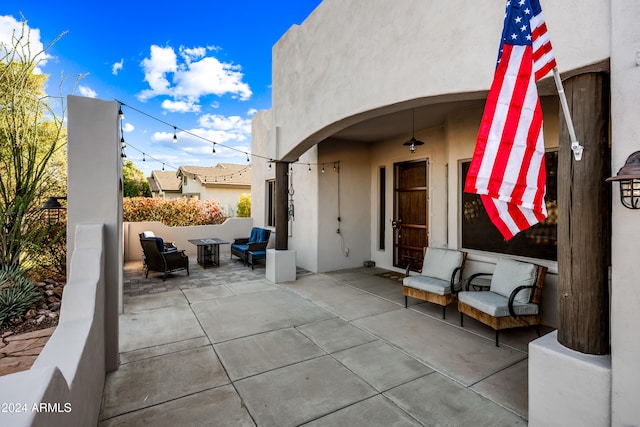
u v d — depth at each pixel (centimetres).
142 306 495
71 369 162
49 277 494
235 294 562
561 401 210
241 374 297
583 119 213
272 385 279
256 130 1038
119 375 294
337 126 482
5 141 468
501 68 199
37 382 118
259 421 233
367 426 229
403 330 403
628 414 184
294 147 584
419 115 559
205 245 754
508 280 397
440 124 612
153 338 376
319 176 737
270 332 396
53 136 529
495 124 198
